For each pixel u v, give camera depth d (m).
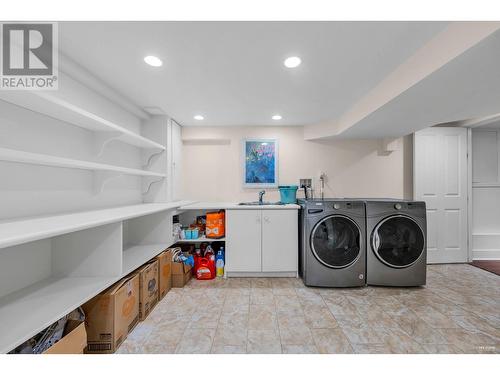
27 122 1.40
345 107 2.69
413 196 3.45
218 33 1.37
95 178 1.96
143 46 1.49
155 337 1.69
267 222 2.79
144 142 2.35
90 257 1.62
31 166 1.43
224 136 3.44
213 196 3.48
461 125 3.45
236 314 2.00
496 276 2.88
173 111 2.76
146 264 2.10
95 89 1.99
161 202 2.85
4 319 1.11
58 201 1.62
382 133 3.08
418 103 1.99
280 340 1.66
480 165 3.67
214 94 2.29
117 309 1.57
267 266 2.79
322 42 1.47
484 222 3.69
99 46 1.49
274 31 1.36
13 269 1.37
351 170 3.46
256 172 3.44
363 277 2.53
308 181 3.34
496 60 1.32
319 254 2.53
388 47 1.53
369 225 2.56
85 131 1.85
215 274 2.87
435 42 1.42
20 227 1.08
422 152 3.42
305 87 2.14
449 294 2.38
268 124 3.38
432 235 3.38
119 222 1.62
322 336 1.71
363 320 1.91
